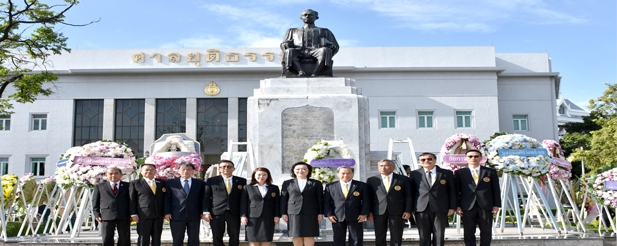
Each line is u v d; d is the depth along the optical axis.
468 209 7.23
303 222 7.12
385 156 10.72
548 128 32.25
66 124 30.61
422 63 32.09
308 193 7.21
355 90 10.63
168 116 30.97
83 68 31.70
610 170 9.54
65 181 9.27
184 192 7.40
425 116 31.25
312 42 11.26
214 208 7.34
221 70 30.78
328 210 7.27
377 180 7.40
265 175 7.33
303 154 10.08
